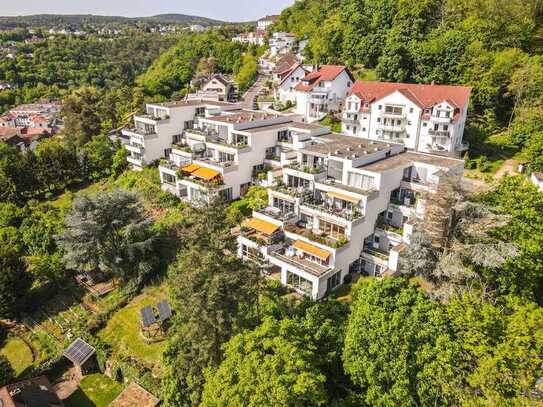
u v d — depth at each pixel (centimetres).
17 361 4788
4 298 5231
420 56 9225
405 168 4928
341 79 9425
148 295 5159
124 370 4178
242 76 13225
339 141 5888
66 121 10319
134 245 5228
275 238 4762
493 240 3462
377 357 2591
